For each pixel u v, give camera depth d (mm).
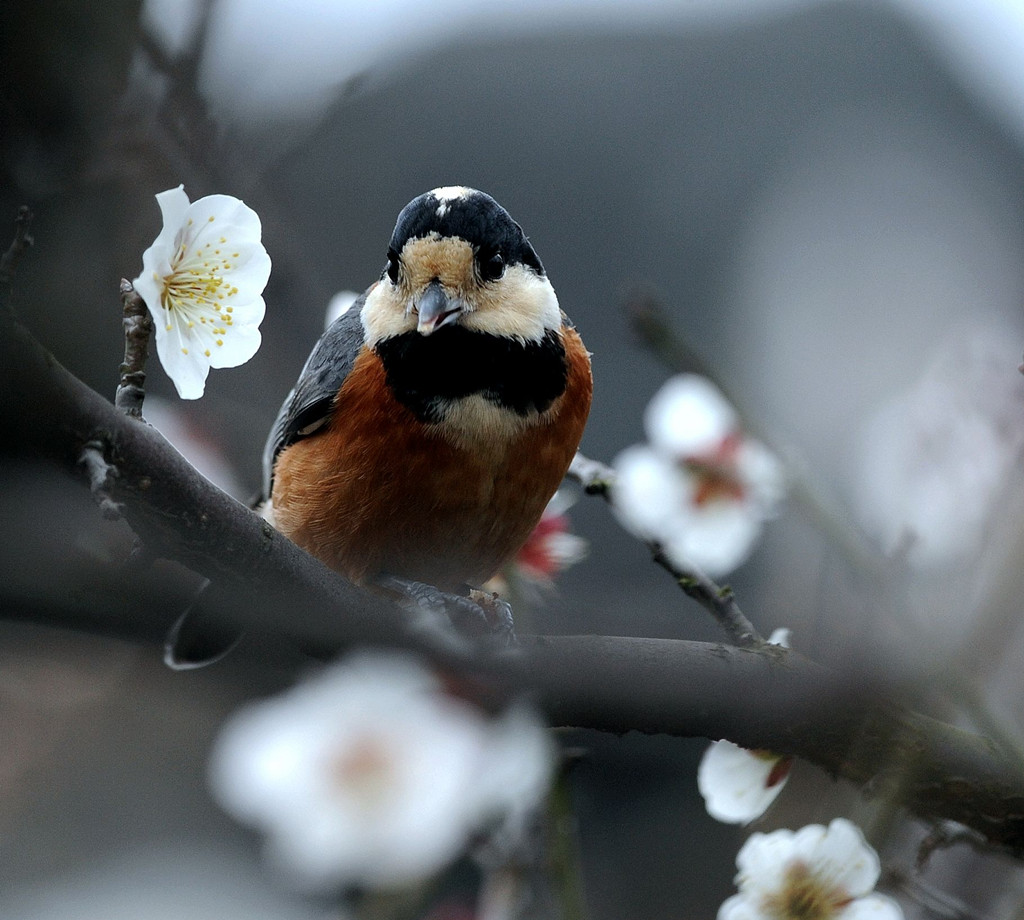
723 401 7891
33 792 13391
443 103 23078
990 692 7484
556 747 6453
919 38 25438
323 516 8586
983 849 6473
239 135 9547
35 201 8852
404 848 5363
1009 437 8656
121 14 8859
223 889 14570
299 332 10820
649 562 17031
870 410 18609
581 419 8688
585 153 23281
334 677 5617
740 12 25625
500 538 8570
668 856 14969
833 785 7012
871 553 7090
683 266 22344
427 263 8375
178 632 8086
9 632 9047
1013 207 23266
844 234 22328
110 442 5473
